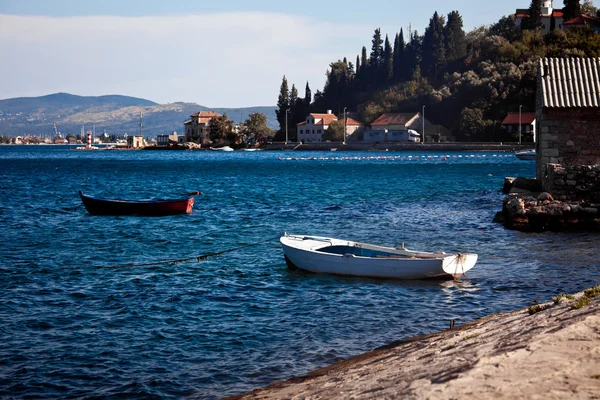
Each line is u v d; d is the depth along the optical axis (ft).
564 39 642.22
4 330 63.00
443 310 68.59
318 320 65.21
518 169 348.79
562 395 24.50
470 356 33.17
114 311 70.03
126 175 343.26
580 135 137.28
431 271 81.25
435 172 329.52
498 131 603.67
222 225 140.15
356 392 33.09
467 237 117.08
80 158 636.89
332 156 577.84
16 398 46.96
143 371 52.01
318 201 188.85
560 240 110.63
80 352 56.65
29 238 123.44
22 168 424.46
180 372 51.62
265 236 123.95
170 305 72.33
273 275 87.56
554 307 44.42
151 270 92.07
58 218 154.10
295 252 88.74
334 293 76.64
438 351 40.22
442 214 151.43
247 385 48.52
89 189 251.80
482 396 25.09
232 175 329.72
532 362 28.63
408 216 149.38
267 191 227.61
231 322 65.21
